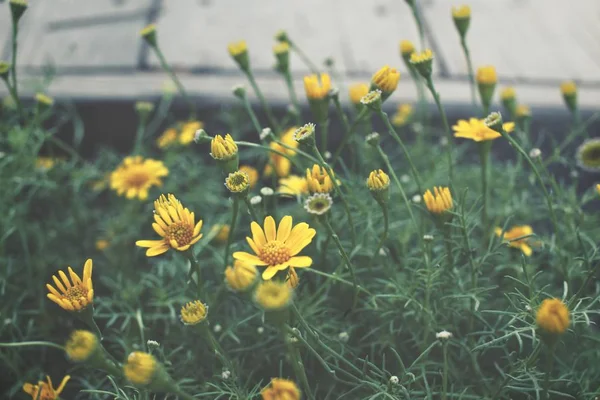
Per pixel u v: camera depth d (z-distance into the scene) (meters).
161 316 0.35
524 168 0.43
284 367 0.34
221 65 0.55
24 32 0.61
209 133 0.50
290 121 0.49
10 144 0.44
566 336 0.34
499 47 0.58
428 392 0.30
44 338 0.38
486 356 0.34
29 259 0.41
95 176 0.45
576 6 0.64
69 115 0.50
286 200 0.43
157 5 0.65
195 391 0.33
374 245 0.36
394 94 0.51
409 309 0.34
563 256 0.35
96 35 0.60
